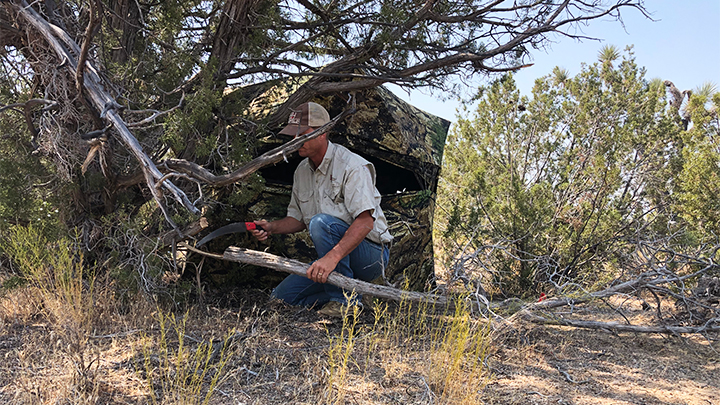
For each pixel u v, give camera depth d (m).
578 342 3.52
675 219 6.61
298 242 4.37
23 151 3.78
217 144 3.77
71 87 3.48
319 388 2.43
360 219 3.43
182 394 2.21
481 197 6.23
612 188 7.18
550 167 9.67
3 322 3.03
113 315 3.30
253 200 4.41
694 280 4.79
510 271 5.38
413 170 5.21
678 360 3.23
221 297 4.14
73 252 3.59
